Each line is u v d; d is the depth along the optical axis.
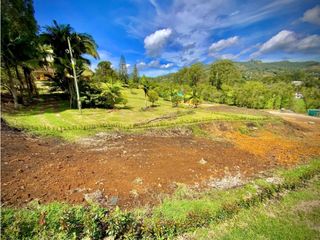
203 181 9.48
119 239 5.24
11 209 5.27
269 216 6.92
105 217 5.36
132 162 10.18
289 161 13.28
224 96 51.94
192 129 18.45
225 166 11.41
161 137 15.61
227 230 6.06
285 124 24.12
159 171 9.64
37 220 4.91
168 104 38.19
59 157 9.76
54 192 7.09
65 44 22.30
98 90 26.31
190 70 86.50
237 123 21.67
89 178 8.27
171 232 5.70
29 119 16.09
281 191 8.85
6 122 13.05
